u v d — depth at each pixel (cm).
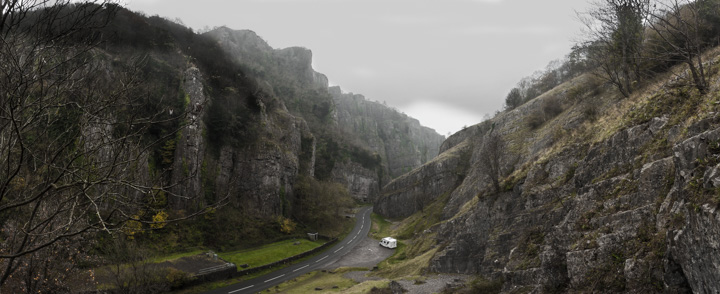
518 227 2939
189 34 10538
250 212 7825
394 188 12631
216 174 7456
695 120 1557
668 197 1404
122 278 3209
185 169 6562
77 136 792
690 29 2619
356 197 16762
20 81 641
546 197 2808
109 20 824
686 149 1237
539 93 10256
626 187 1798
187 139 6769
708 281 965
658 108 2022
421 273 4156
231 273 5262
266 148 8612
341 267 5725
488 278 2911
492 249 3238
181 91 7300
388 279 4103
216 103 8200
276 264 6066
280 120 10331
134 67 941
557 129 4969
